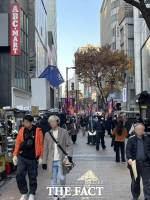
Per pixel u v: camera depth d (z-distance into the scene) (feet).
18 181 23.66
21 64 89.40
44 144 23.58
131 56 200.54
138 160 22.00
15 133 41.24
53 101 173.27
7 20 76.18
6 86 77.15
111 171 37.40
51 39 198.29
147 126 54.29
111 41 278.26
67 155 23.24
